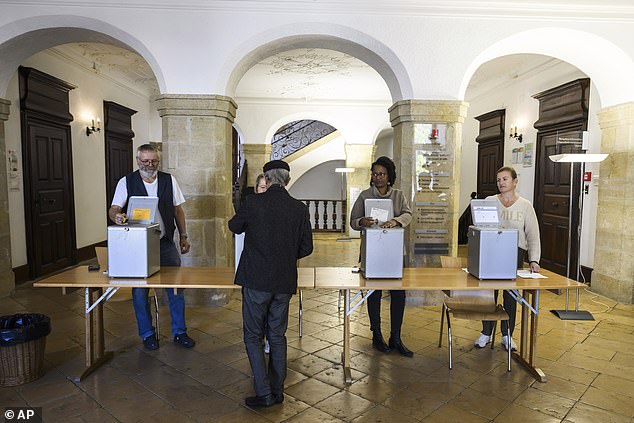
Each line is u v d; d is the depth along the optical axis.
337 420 2.67
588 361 3.56
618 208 5.22
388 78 5.31
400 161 5.10
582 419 2.71
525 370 3.38
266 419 2.67
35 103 6.04
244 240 2.75
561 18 4.75
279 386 2.84
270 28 4.73
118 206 3.48
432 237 5.05
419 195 5.01
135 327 4.24
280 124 10.74
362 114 10.58
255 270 2.63
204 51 4.73
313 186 16.12
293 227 2.68
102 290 3.46
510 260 3.11
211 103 4.77
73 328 4.21
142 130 10.08
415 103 4.84
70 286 2.91
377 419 2.68
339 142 12.90
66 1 4.52
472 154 9.77
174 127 4.82
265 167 2.78
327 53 6.88
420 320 4.55
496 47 4.96
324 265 7.60
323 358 3.58
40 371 3.18
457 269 3.53
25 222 6.01
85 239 7.61
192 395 2.96
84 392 2.98
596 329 4.32
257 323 2.73
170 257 3.69
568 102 6.28
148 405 2.82
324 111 10.52
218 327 4.29
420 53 4.83
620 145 5.17
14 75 5.71
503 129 8.34
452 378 3.23
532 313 3.29
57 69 6.65
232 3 4.64
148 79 8.82
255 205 2.66
